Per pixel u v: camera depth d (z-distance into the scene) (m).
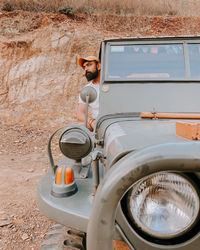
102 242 0.79
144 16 8.39
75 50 7.19
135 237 0.89
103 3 8.48
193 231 0.86
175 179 0.83
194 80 1.83
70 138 1.42
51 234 1.75
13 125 6.25
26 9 7.93
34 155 4.65
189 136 0.94
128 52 1.98
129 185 0.76
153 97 1.82
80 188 1.37
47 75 6.99
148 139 0.99
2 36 7.21
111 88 1.86
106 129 1.50
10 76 6.93
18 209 2.51
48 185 1.42
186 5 9.46
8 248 1.91
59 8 7.74
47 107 6.70
